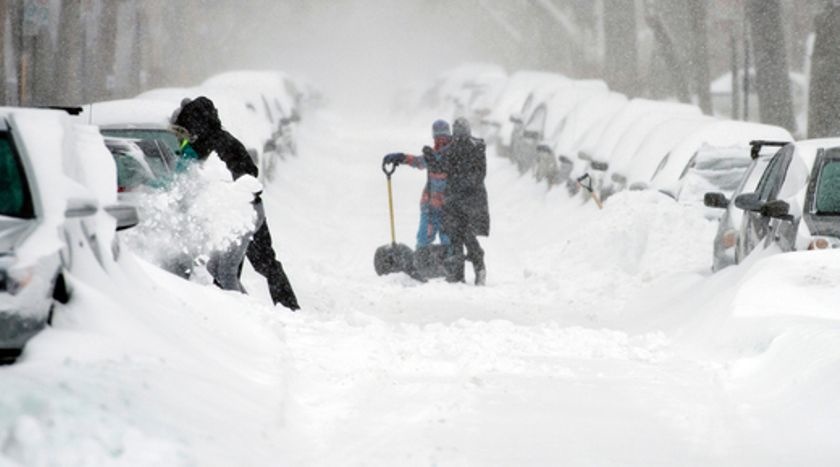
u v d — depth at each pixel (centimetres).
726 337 2569
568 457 1673
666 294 3812
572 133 7756
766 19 7806
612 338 2859
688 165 5084
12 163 1789
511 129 10350
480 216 4872
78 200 1819
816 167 3180
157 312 1984
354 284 4625
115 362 1662
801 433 1812
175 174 2975
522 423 1867
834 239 2977
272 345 2242
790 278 2742
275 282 3291
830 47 6675
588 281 4434
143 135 4116
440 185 4934
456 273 4906
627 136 6275
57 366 1595
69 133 1947
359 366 2242
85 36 11900
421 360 2391
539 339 2828
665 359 2533
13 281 1639
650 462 1655
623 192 5069
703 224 4722
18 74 8756
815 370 2042
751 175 4003
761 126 5231
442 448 1692
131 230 2894
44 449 1323
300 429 1762
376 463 1605
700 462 1656
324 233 6769
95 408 1447
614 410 1973
